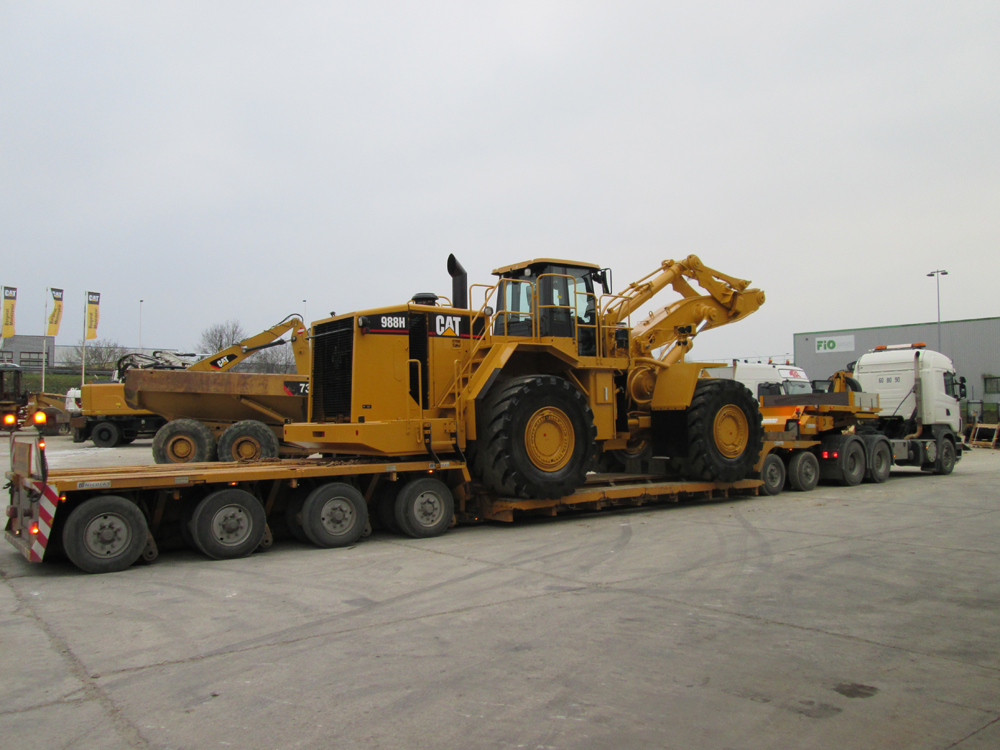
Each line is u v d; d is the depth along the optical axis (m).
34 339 66.88
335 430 8.89
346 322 9.67
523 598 6.03
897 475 17.50
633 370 11.62
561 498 9.95
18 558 7.76
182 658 4.62
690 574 6.87
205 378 16.53
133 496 7.54
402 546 8.41
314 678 4.27
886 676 4.29
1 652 4.73
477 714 3.77
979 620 5.39
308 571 7.10
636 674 4.32
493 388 9.84
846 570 7.00
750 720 3.70
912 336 44.28
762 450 12.81
